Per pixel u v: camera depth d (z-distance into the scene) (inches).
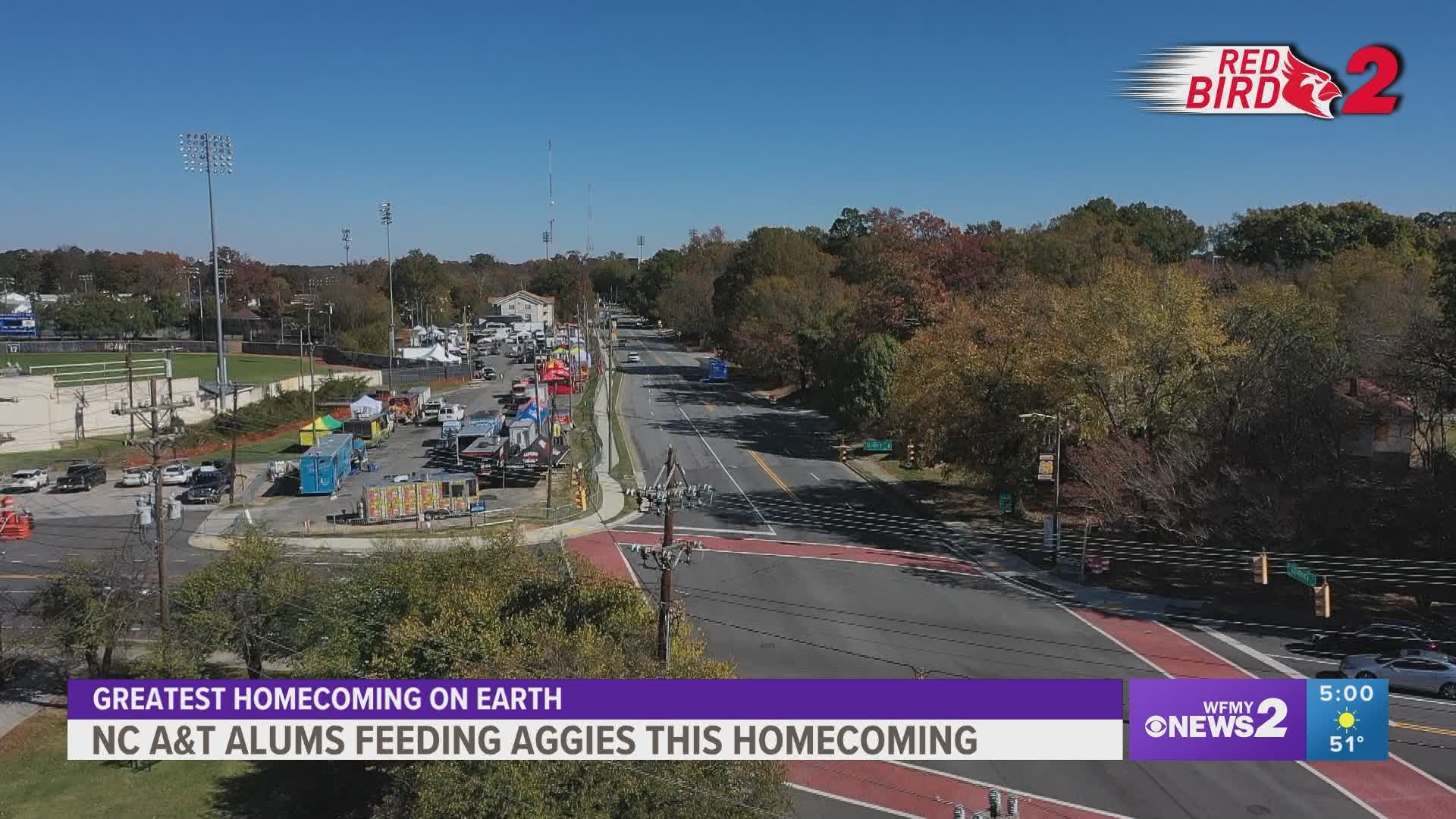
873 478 2516.0
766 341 4367.6
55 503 2139.5
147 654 1147.9
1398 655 1141.7
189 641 1030.4
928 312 3152.1
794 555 1800.0
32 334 6279.5
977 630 1370.6
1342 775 926.4
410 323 7495.1
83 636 1090.1
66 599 1121.4
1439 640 1245.7
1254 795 885.8
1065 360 1838.1
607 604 888.9
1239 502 1501.0
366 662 938.7
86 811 894.4
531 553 1273.4
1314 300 2346.2
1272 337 1800.0
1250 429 1642.5
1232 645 1302.9
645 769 630.5
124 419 3016.7
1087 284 2586.1
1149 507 1647.4
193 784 951.0
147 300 6953.7
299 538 1850.4
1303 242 4662.9
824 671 1190.3
